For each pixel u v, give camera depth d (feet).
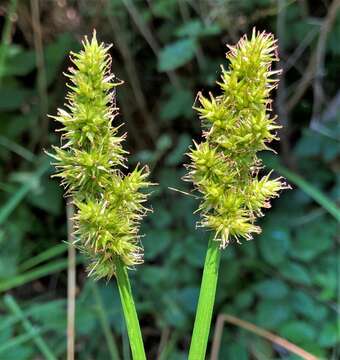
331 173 1.22
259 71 0.34
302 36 1.21
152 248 1.09
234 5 1.17
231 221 0.36
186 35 1.23
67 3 1.28
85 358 1.02
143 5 1.26
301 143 1.18
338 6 1.13
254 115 0.35
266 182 0.37
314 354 0.94
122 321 1.02
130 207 0.37
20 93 1.28
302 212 1.16
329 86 1.29
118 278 0.37
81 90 0.35
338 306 0.99
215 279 0.37
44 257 1.01
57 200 1.21
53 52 1.26
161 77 1.32
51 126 1.31
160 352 1.02
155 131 1.32
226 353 0.99
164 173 1.20
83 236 0.37
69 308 0.81
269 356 0.97
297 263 1.08
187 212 1.15
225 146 0.35
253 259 1.09
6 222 1.18
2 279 1.07
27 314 0.91
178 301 1.04
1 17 1.29
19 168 1.34
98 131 0.35
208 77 1.22
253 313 1.07
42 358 0.97
